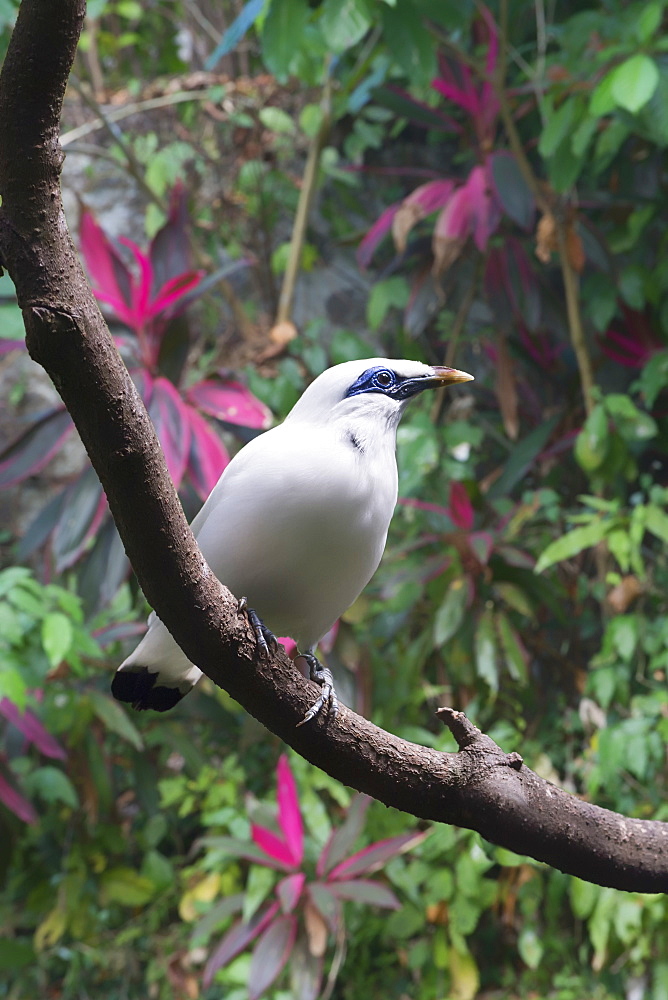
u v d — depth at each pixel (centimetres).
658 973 667
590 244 741
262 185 889
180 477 600
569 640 795
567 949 768
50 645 577
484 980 802
